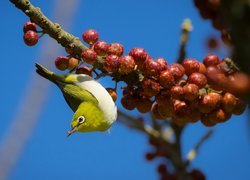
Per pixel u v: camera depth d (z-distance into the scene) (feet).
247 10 19.42
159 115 35.78
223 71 32.76
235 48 20.40
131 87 35.19
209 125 34.35
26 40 33.94
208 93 33.01
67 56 35.86
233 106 32.94
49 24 33.30
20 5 32.63
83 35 35.42
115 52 34.12
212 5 31.91
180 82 33.65
